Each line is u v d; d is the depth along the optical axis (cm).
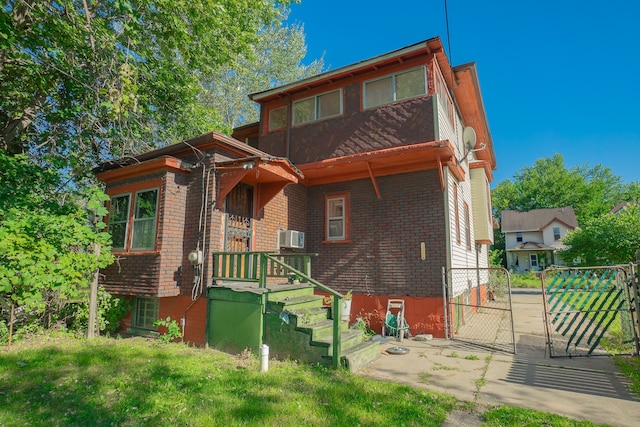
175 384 450
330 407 385
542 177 4875
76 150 1002
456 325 860
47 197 866
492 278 1811
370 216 937
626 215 2058
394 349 676
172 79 1109
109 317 805
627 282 651
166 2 830
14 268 590
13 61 824
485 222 1329
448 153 820
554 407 398
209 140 743
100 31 830
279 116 1127
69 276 652
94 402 391
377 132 923
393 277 878
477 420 361
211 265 712
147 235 757
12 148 977
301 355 577
